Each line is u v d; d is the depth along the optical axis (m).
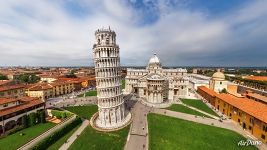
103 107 77.75
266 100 95.75
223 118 88.75
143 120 84.06
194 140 65.25
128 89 150.62
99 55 75.38
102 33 73.75
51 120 88.38
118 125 77.94
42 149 59.62
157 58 137.38
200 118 88.19
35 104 87.81
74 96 138.12
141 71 149.00
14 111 77.00
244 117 77.62
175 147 60.09
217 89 137.00
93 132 72.56
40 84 147.75
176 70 145.88
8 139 65.94
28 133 71.88
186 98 129.88
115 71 78.25
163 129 73.50
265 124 64.00
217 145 62.34
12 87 117.00
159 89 114.81
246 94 114.25
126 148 60.22
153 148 58.81
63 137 69.75
